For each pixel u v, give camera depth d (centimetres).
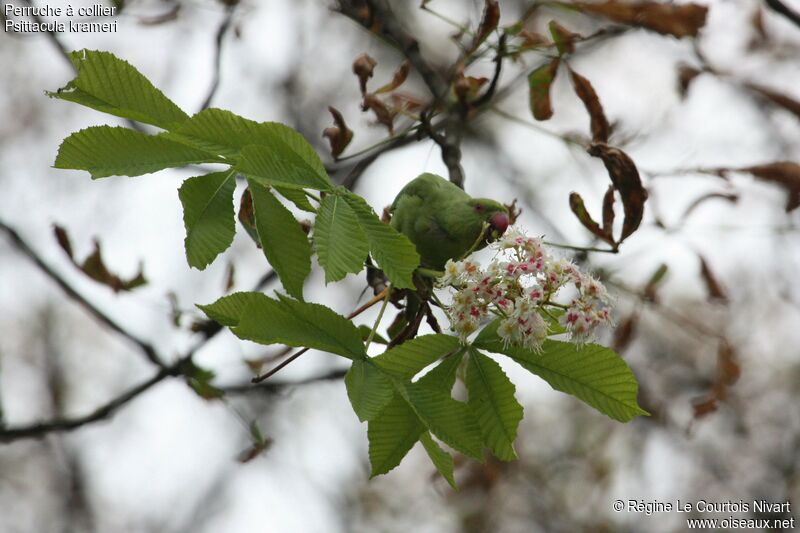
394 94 565
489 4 488
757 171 524
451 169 510
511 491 939
